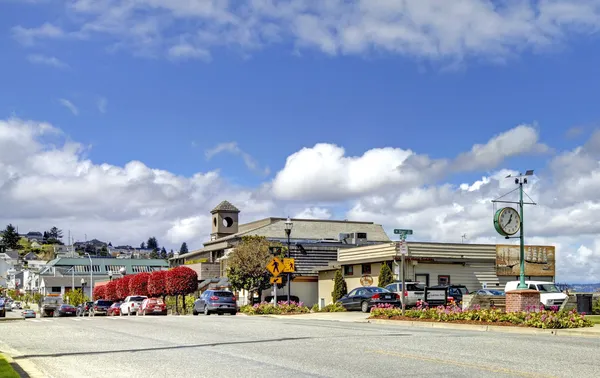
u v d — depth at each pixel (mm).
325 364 11734
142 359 12945
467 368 11016
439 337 17188
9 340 17781
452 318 23922
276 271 37875
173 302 61656
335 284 46594
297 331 19812
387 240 63594
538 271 45594
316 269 52156
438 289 30172
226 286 55688
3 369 10656
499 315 22391
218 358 12883
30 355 13891
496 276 44438
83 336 19016
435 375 10289
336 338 16969
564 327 20609
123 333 20047
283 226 62312
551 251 46188
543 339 16703
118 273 127750
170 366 11820
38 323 27094
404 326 23578
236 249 50125
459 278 43469
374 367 11258
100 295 88375
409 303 34969
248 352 13875
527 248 45500
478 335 18016
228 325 23484
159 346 15414
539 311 21781
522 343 15391
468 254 43781
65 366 12070
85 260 131000
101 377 10648
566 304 31297
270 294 54062
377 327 22219
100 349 14977
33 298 119375
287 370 11062
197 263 62125
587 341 16125
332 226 64938
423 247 42531
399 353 13273
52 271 128625
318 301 52250
